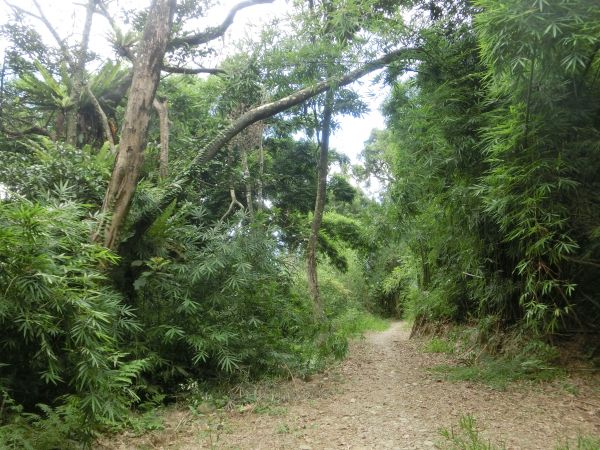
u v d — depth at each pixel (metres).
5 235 3.26
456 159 7.27
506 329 7.62
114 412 3.62
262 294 7.02
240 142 13.55
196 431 4.46
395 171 11.77
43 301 3.52
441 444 3.76
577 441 3.71
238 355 6.22
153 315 6.11
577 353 6.24
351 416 4.82
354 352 10.28
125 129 5.94
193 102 13.89
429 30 8.27
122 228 5.84
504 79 5.67
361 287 26.27
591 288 6.23
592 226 5.38
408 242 13.27
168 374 5.82
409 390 5.97
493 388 5.78
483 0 4.80
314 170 17.73
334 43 9.05
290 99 8.17
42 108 11.35
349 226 18.44
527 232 5.63
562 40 4.55
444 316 11.69
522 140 5.55
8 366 3.91
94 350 3.58
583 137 5.49
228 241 6.73
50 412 3.58
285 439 4.11
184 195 7.80
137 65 6.12
